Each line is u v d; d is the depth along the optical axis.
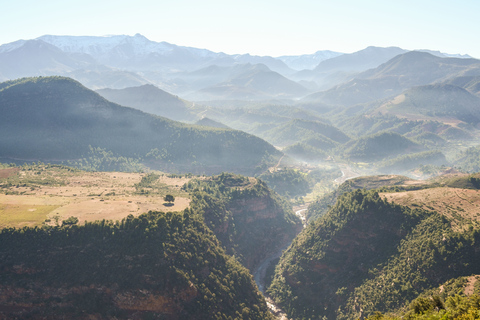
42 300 151.75
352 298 182.88
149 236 169.88
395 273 176.62
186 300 159.62
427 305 140.00
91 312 150.50
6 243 160.50
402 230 192.50
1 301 150.75
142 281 155.88
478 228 167.50
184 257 170.50
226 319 165.12
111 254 162.62
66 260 160.12
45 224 170.62
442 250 165.75
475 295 131.38
